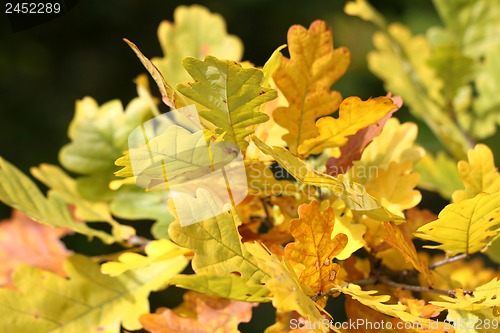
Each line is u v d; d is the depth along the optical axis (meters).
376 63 1.38
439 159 1.32
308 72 1.00
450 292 0.97
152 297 3.39
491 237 1.00
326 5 4.52
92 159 1.15
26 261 1.15
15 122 4.23
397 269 1.05
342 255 0.95
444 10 1.39
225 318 1.00
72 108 4.42
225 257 0.95
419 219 1.07
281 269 0.90
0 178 1.05
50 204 1.09
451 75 1.31
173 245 1.02
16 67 4.39
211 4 4.68
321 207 0.99
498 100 1.35
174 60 1.21
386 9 4.30
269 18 4.65
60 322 1.04
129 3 4.70
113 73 4.60
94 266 1.08
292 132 1.00
